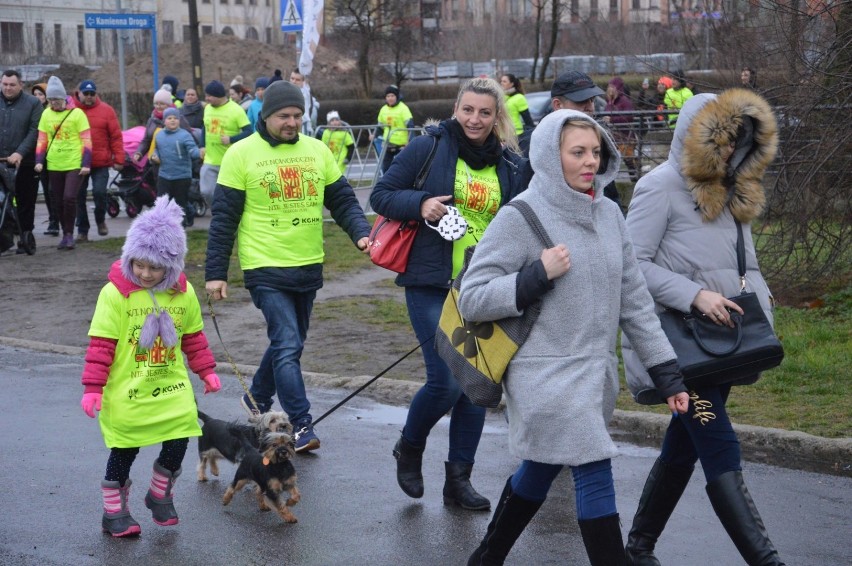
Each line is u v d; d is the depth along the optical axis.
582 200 3.94
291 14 17.61
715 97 4.45
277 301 6.40
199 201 17.94
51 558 4.82
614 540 3.91
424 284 5.29
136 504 5.60
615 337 4.05
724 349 4.22
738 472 4.29
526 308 3.95
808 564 4.68
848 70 9.34
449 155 5.29
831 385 7.45
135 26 23.88
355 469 6.17
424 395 5.32
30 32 63.47
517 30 56.09
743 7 10.89
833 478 5.86
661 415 6.88
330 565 4.73
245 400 6.87
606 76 32.88
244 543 5.01
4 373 8.64
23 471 6.11
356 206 6.65
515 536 4.26
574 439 3.88
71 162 14.52
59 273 13.16
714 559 4.76
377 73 50.28
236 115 15.16
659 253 4.46
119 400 5.02
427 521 5.30
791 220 9.77
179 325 5.18
